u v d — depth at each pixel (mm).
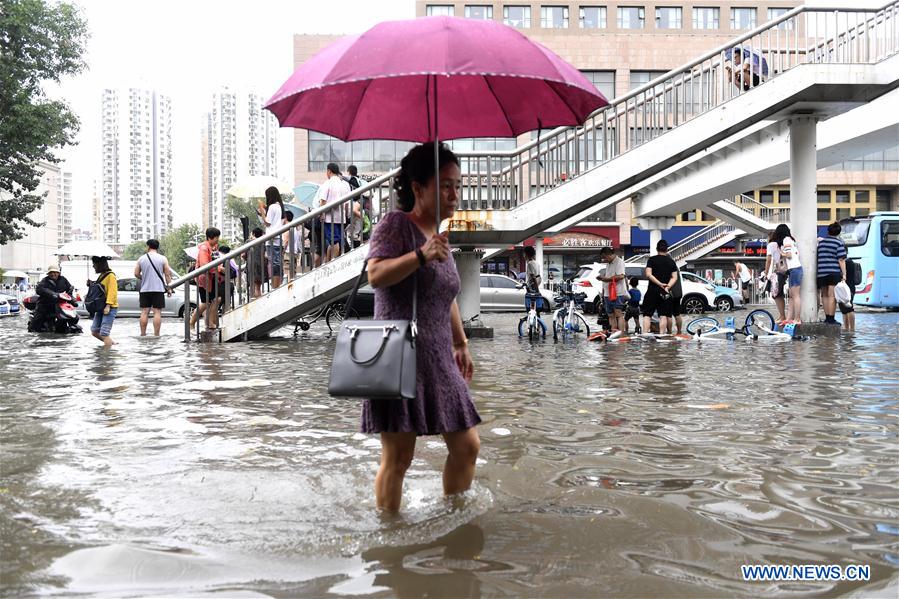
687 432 4977
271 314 13320
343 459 4250
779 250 14477
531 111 3689
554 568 2562
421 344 3057
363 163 45156
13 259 94250
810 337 13586
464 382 3232
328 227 13398
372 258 3010
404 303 3057
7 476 3893
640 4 48094
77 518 3170
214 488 3635
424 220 3143
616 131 13664
